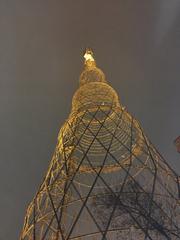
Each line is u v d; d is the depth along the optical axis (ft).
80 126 144.56
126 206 108.27
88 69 177.06
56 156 137.08
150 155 132.16
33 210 118.62
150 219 103.60
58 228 102.47
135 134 142.61
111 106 148.77
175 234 104.27
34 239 107.24
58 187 122.21
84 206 105.70
